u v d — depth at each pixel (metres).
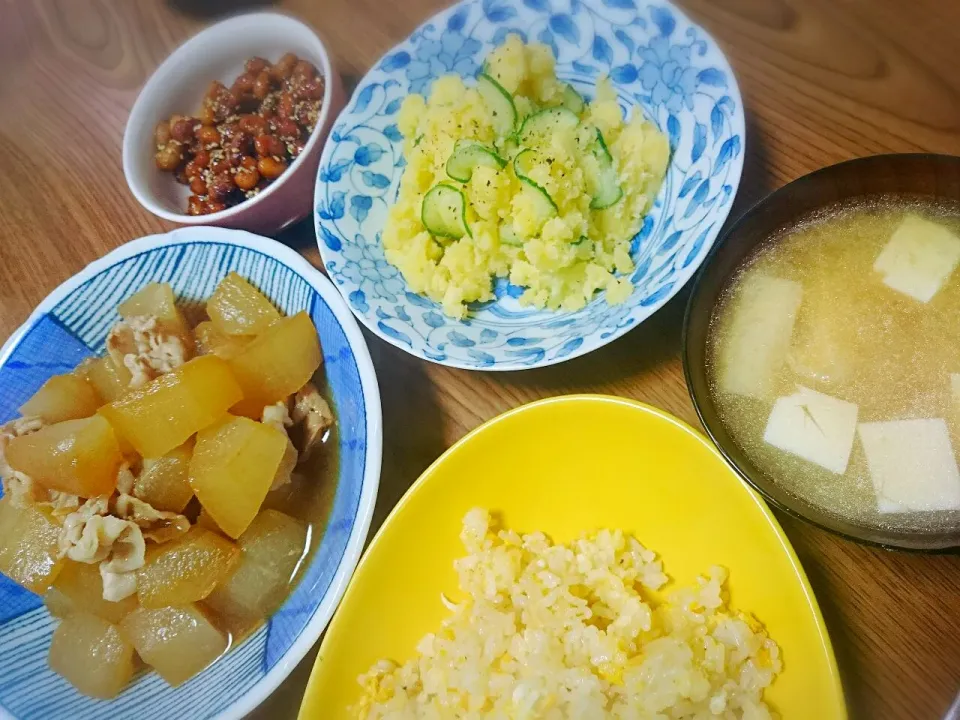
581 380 0.26
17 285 0.35
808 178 0.23
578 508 0.25
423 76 0.31
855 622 0.22
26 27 0.41
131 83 0.38
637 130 0.27
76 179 0.36
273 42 0.34
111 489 0.27
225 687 0.24
